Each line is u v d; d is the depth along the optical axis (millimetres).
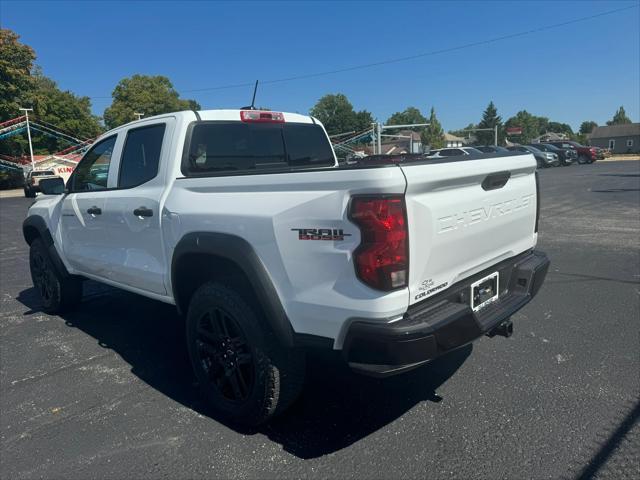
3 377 3951
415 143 34219
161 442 2984
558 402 3227
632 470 2543
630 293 5395
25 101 47281
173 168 3547
